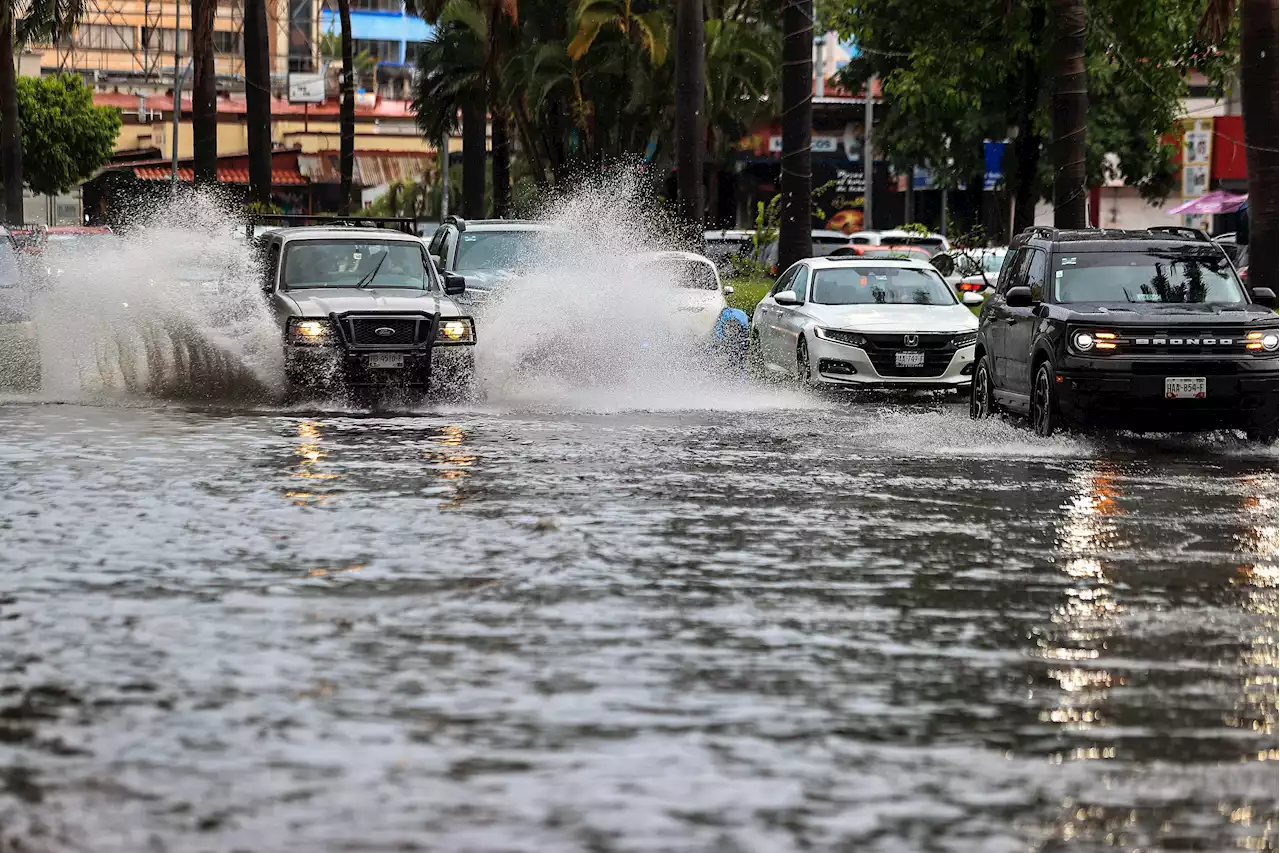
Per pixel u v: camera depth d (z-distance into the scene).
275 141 149.12
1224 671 11.42
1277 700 10.66
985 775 9.06
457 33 77.81
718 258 67.81
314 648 11.70
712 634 12.26
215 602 13.16
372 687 10.67
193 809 8.36
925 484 20.59
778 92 82.19
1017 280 28.27
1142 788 8.88
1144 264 26.86
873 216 117.62
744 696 10.57
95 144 127.88
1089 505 18.95
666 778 8.92
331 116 154.12
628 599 13.45
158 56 170.62
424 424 27.39
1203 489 20.41
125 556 15.09
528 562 14.96
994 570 14.93
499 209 83.44
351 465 21.84
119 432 25.55
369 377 30.14
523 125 74.81
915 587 14.12
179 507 18.03
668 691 10.66
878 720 10.09
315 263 32.19
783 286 37.78
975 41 59.78
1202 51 59.69
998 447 24.83
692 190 46.25
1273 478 21.56
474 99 78.31
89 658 11.36
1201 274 26.75
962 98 62.22
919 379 33.16
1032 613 13.16
